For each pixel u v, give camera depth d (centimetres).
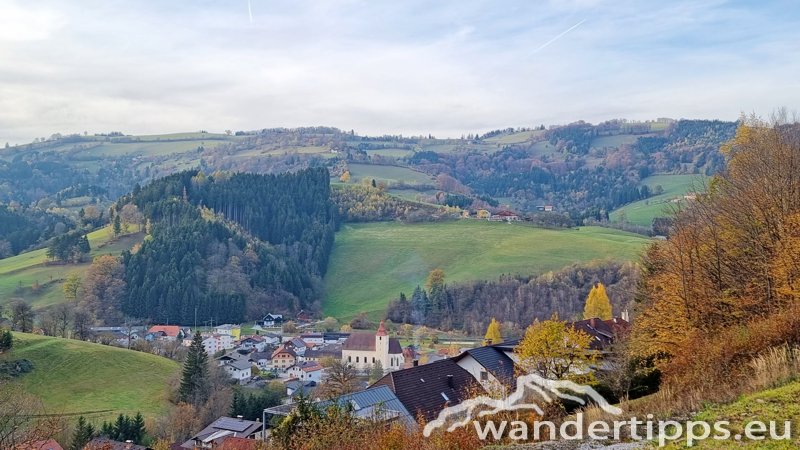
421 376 3791
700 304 2898
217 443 4878
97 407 6938
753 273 2862
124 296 14612
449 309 13775
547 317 12162
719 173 4516
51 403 6838
